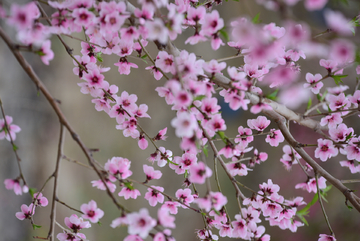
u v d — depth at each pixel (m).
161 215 1.48
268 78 1.49
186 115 1.47
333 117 1.64
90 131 2.62
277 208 1.60
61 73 2.54
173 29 1.51
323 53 1.48
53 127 2.48
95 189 2.54
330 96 1.64
